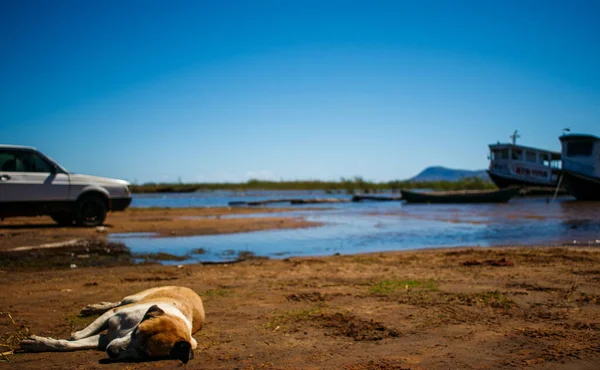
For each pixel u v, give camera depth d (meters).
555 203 35.44
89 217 16.02
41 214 15.12
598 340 4.93
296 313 6.09
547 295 6.94
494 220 21.28
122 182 16.55
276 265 10.00
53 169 15.35
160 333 4.29
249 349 4.72
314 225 18.83
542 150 47.22
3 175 14.44
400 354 4.57
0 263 9.89
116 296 7.09
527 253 11.11
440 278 8.32
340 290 7.45
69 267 9.77
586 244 13.17
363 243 14.02
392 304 6.53
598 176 37.22
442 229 17.64
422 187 66.94
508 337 5.07
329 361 4.38
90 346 4.66
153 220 19.05
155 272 9.20
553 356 4.45
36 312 6.15
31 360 4.33
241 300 6.83
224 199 43.22
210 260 10.88
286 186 73.75
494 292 7.09
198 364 4.27
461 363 4.30
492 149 46.28
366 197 41.28
